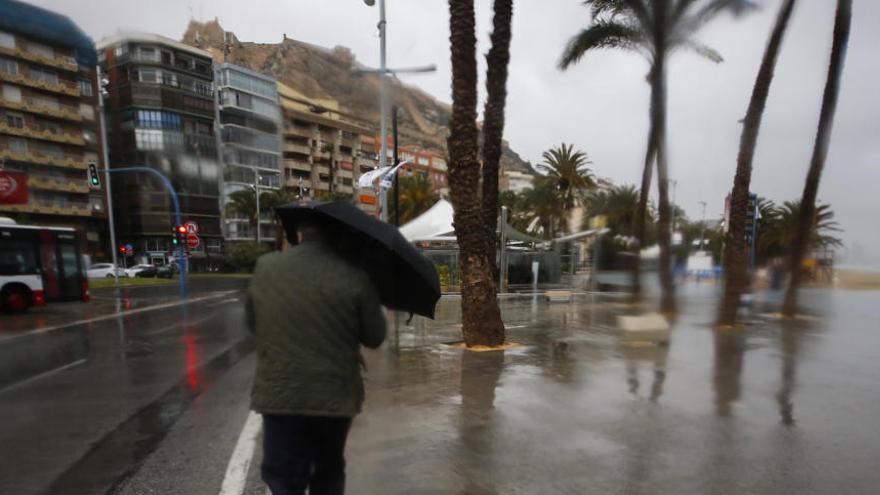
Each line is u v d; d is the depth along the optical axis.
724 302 10.34
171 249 46.84
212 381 6.32
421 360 6.49
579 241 34.66
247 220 53.62
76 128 42.06
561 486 2.97
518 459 3.34
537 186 43.12
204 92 27.61
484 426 3.97
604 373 5.73
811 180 11.96
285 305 2.09
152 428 4.48
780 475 3.10
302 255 2.21
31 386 6.21
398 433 3.82
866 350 7.19
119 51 25.64
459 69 7.19
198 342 9.71
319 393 2.03
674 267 30.59
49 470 3.56
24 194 19.11
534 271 20.08
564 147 41.12
